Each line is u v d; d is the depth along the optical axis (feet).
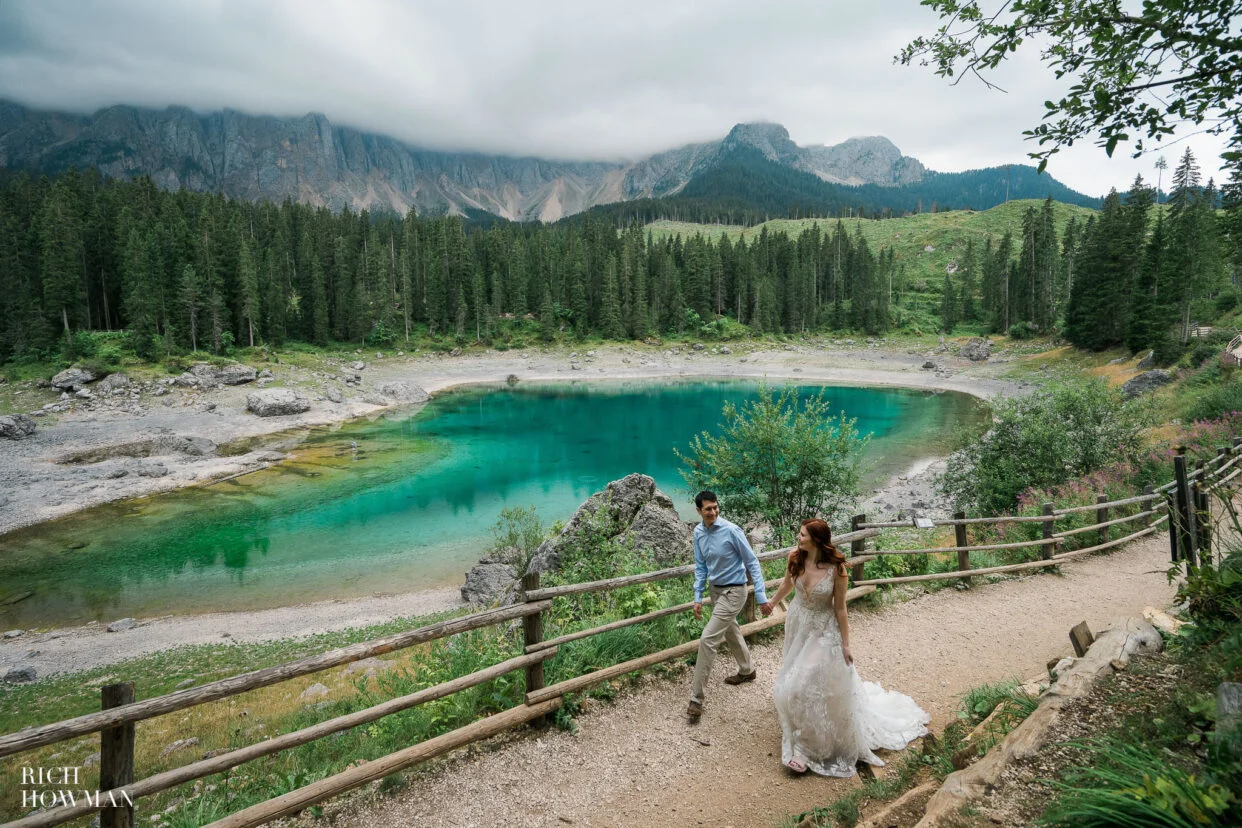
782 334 400.67
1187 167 191.01
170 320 260.42
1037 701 14.01
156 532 102.32
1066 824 8.75
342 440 175.83
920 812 11.27
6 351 230.07
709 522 18.80
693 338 390.42
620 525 44.27
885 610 27.81
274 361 261.24
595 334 387.75
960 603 29.07
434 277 360.48
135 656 61.11
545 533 74.08
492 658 20.62
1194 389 97.50
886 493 103.96
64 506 114.83
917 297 485.56
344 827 13.98
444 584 80.38
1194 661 12.98
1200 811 7.63
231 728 37.88
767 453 46.47
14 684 54.65
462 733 16.05
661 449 165.78
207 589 80.53
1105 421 56.70
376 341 339.77
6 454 147.64
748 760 16.20
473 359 344.49
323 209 409.28
